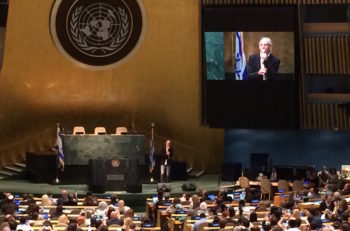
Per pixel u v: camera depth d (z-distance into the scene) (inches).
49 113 1179.9
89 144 1077.8
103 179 991.0
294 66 1138.0
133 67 1192.8
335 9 1185.4
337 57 1170.6
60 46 1181.1
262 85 1146.0
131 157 1081.4
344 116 1168.2
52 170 1086.4
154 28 1193.4
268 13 1144.2
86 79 1187.9
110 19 1188.5
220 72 1153.4
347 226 576.4
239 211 709.3
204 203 738.8
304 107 1170.6
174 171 1114.7
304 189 913.5
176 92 1189.1
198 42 1195.3
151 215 831.1
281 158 1181.7
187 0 1195.3
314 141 1176.8
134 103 1191.6
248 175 1076.5
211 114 1160.2
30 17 1178.0
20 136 1170.6
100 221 638.5
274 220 619.5
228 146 1194.6
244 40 1146.0
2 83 1168.2
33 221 658.8
